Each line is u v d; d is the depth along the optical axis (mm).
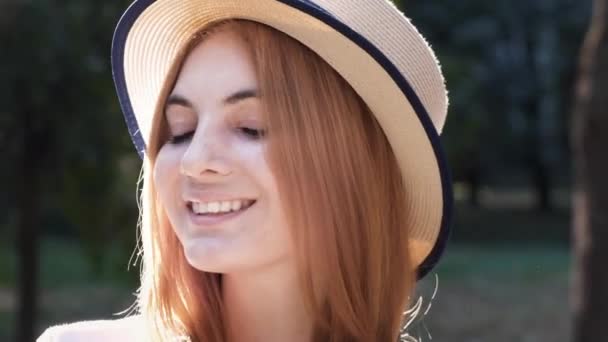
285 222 2105
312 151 2117
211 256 2074
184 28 2211
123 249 9820
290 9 2059
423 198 2346
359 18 2197
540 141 27859
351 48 2088
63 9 8484
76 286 17172
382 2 2211
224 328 2223
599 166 6824
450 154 21703
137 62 2316
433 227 2389
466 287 18375
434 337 14477
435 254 2449
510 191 40812
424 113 2160
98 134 8945
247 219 2086
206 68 2129
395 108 2178
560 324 15414
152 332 2238
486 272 20141
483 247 24500
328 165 2135
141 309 2270
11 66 8414
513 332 14891
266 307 2191
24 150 9188
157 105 2225
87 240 9883
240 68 2113
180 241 2195
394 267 2279
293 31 2102
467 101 21781
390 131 2232
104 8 8625
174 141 2188
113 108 9016
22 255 10766
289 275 2172
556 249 24516
